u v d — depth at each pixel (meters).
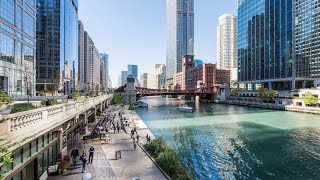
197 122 61.66
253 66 148.38
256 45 145.00
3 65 54.94
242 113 82.75
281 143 38.06
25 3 68.62
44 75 118.06
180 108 95.12
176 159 24.00
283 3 121.88
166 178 19.25
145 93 136.50
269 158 30.27
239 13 167.88
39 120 13.17
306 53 115.94
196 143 38.19
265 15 136.12
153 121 63.75
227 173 25.17
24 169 14.63
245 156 31.11
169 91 151.12
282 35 122.69
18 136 10.48
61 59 123.50
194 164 27.98
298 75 115.56
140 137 36.34
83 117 35.03
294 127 52.81
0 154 8.87
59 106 17.45
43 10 119.38
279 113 80.75
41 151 16.66
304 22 116.00
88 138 32.75
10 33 59.06
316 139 40.78
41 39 118.69
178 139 41.12
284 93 107.44
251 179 23.61
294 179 23.61
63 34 128.12
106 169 20.81
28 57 70.88
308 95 83.56
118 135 37.50
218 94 154.12
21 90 65.38
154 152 26.36
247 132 47.53
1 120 9.42
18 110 13.61
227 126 55.12
